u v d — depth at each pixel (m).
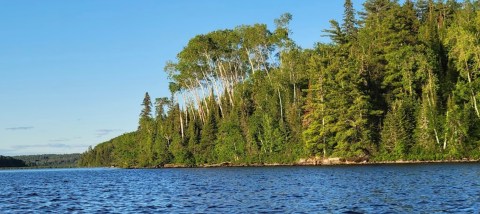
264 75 115.19
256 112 105.69
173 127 132.62
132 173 96.62
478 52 76.12
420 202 27.53
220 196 35.81
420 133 78.06
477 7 102.31
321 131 84.88
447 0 114.50
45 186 58.50
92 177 85.50
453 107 76.00
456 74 83.19
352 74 82.75
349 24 121.75
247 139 104.06
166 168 117.69
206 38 113.25
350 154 81.06
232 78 126.12
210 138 115.69
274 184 44.88
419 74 81.81
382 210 25.31
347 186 39.38
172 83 125.50
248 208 28.19
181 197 36.44
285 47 103.31
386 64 90.31
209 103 125.00
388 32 89.75
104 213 28.58
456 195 29.73
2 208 32.62
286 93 102.06
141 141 150.75
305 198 32.03
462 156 73.25
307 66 99.31
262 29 108.50
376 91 88.00
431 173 49.50
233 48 116.06
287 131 96.56
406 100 82.31
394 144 79.19
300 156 90.38
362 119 80.94
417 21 97.81
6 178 93.69
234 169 86.56
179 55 116.81
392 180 43.12
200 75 123.25
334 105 83.81
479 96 76.19
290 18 105.19
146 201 34.62
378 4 120.56
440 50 88.12
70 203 34.97
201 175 69.94
